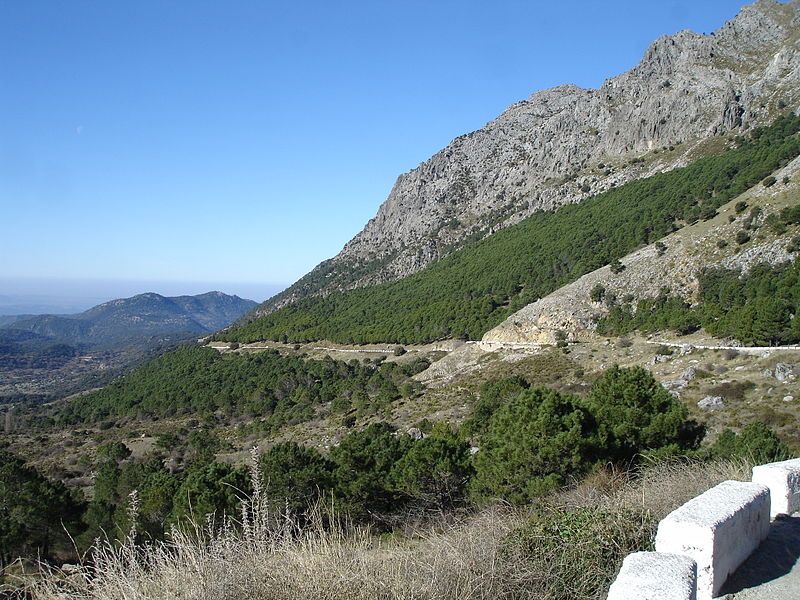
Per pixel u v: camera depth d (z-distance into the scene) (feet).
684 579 11.76
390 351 262.88
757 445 41.06
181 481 58.29
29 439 228.22
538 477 39.75
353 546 17.70
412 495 51.11
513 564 16.44
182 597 13.52
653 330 165.78
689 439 45.75
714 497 15.35
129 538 15.89
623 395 47.16
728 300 156.76
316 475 51.80
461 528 21.79
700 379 111.75
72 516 69.72
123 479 97.60
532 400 47.50
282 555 15.40
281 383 241.14
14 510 59.11
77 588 14.84
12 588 14.66
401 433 118.11
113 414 269.23
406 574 15.06
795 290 139.03
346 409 185.16
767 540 15.96
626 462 39.55
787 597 12.89
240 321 546.67
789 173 199.82
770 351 119.14
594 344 175.32
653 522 18.84
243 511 17.46
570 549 17.39
